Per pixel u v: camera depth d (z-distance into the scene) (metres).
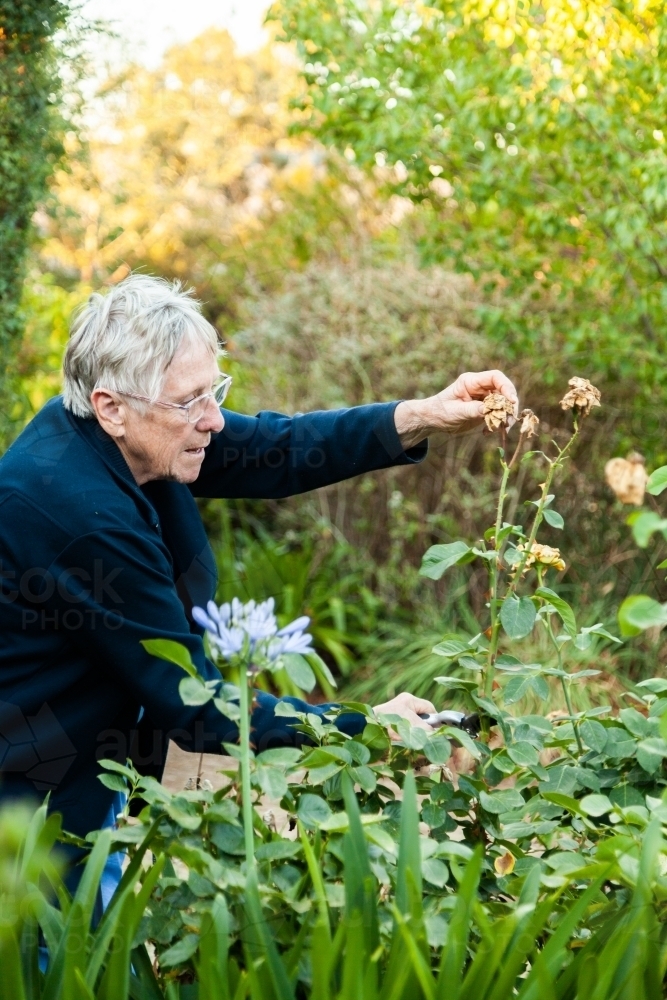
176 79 11.05
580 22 4.67
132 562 2.11
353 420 2.69
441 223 5.62
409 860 1.63
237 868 1.75
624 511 5.51
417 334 6.18
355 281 6.49
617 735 2.03
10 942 1.54
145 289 2.28
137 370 2.19
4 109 4.29
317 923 1.50
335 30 5.41
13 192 4.41
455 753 3.06
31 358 5.77
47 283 6.44
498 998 1.56
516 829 2.00
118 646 2.11
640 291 5.14
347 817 1.75
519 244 5.95
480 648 2.12
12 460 2.21
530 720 2.07
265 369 6.77
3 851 1.62
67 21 4.35
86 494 2.13
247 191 11.55
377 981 1.60
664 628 5.00
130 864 1.72
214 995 1.53
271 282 8.34
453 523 5.82
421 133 5.16
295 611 5.91
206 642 1.80
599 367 5.31
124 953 1.56
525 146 4.92
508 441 5.82
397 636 5.80
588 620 5.12
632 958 1.57
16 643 2.15
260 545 6.36
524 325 5.36
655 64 4.65
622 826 1.82
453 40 5.11
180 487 2.50
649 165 4.45
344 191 8.23
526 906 1.58
